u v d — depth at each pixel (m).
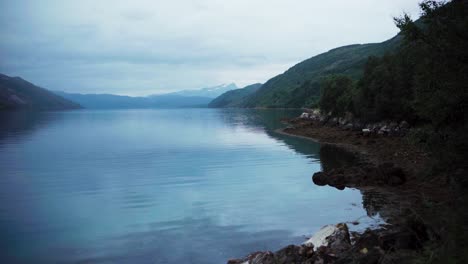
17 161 45.88
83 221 20.92
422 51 16.52
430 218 15.20
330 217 20.52
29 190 29.33
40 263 15.01
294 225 19.44
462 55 14.66
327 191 26.95
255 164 41.22
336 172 31.42
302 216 20.94
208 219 20.91
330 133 69.75
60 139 77.38
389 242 13.74
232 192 27.67
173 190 28.81
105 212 22.73
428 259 11.10
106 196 27.05
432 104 15.50
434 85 15.89
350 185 28.11
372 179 28.41
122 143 68.81
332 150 49.97
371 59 72.75
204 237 17.88
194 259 15.17
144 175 35.69
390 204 22.06
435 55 15.47
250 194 26.88
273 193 26.95
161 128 113.69
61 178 34.44
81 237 18.19
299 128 87.00
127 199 26.12
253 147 57.75
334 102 89.12
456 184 15.56
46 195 27.64
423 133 17.72
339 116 83.75
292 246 14.34
